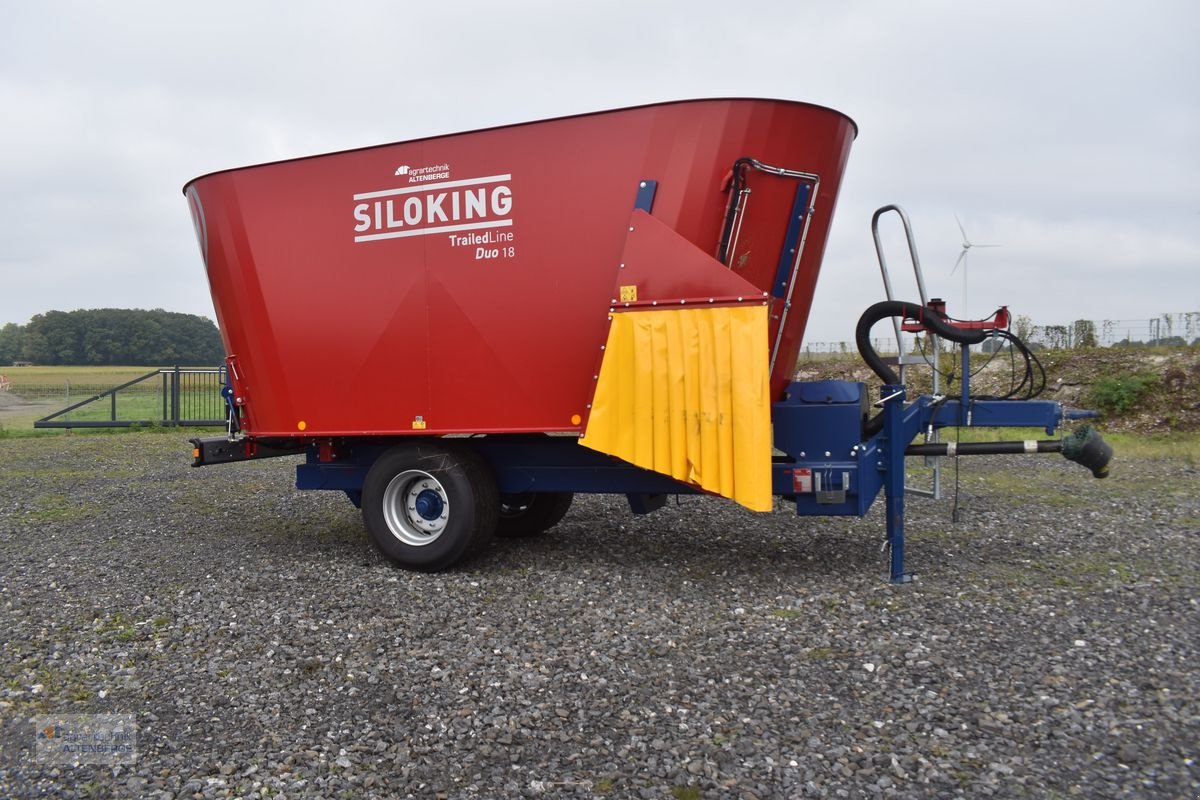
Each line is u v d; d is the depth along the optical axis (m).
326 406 6.81
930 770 3.36
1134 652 4.51
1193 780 3.22
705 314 5.58
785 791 3.25
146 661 4.72
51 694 4.27
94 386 35.69
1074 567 6.30
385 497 6.70
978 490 10.10
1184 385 16.73
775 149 5.79
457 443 6.78
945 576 6.10
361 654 4.77
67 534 8.40
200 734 3.81
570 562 6.82
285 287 6.86
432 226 6.42
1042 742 3.55
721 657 4.63
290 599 5.87
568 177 6.04
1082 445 5.77
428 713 4.00
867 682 4.23
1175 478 11.04
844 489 5.87
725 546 7.27
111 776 3.43
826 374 20.33
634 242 5.78
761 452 5.39
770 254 5.98
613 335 5.80
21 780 3.41
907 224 6.07
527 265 6.17
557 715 3.95
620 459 6.28
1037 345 21.05
